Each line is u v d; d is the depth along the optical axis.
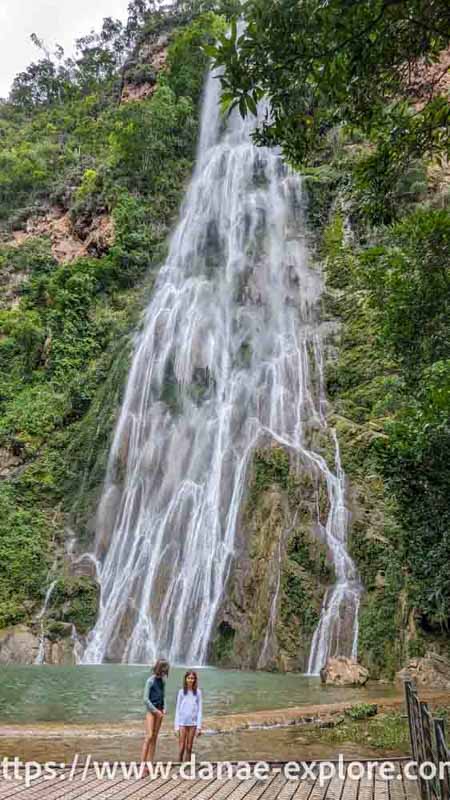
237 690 16.23
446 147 9.87
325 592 21.95
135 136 49.38
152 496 29.00
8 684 17.23
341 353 31.44
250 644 22.05
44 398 38.66
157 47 66.44
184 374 32.62
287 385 30.44
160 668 8.73
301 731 11.20
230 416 29.44
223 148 46.56
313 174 40.38
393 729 11.05
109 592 26.94
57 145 63.06
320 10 7.00
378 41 7.73
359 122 9.09
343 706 12.99
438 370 10.54
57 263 49.91
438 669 17.56
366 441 25.12
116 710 13.28
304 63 7.46
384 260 12.30
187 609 24.33
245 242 38.75
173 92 53.41
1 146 66.56
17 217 56.41
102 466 32.47
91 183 52.50
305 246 37.47
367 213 10.34
